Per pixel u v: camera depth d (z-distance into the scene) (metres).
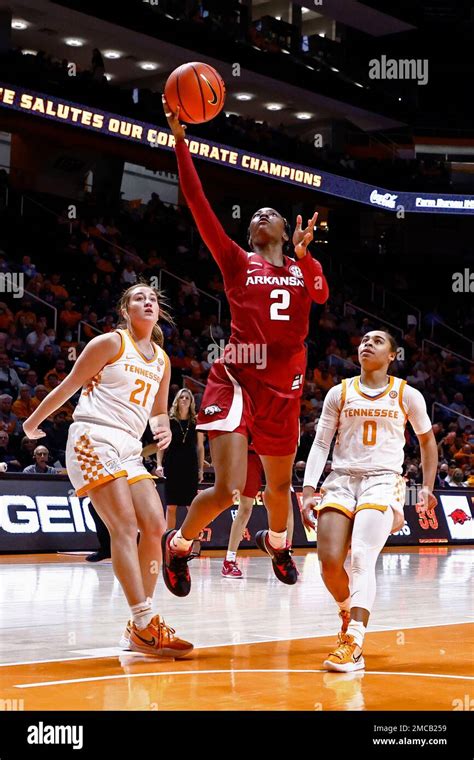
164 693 3.23
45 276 16.89
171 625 5.09
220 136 18.53
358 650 3.85
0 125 16.12
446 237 23.56
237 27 20.44
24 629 4.82
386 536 4.11
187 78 4.21
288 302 4.26
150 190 22.09
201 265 19.98
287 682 3.50
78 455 4.04
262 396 4.26
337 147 23.28
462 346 23.11
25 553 9.70
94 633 4.69
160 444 4.31
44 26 18.78
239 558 10.36
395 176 22.16
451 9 23.52
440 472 15.77
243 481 4.23
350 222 23.59
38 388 12.84
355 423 4.29
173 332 16.61
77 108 16.19
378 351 4.28
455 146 24.33
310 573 8.68
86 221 18.73
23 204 17.95
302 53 22.16
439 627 5.25
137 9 18.08
